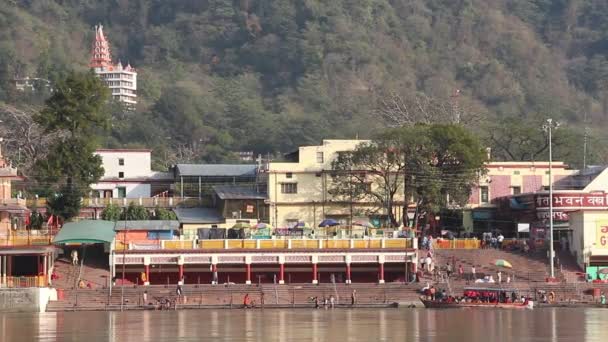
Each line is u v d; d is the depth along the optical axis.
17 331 185.25
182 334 179.25
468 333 179.25
